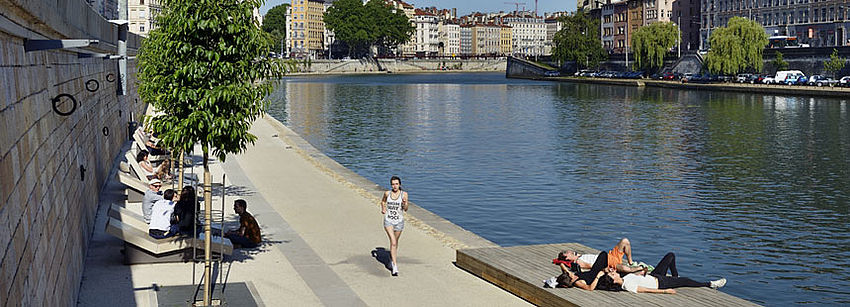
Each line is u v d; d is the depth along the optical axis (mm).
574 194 34594
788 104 92125
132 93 45750
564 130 64500
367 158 46969
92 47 21469
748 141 56125
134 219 18047
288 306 14570
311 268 17266
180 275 16375
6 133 8820
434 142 55625
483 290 15680
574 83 173875
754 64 128875
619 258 15000
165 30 15352
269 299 14977
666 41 158250
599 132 62875
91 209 20734
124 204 24609
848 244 25828
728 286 21266
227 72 14867
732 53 128500
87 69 22812
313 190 28391
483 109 89688
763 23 150875
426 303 14820
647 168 42875
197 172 32656
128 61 42031
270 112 84875
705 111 83688
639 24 194125
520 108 91125
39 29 12086
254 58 15141
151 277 16188
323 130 64562
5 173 8516
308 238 20281
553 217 29844
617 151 50594
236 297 14859
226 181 30266
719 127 66125
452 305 14703
